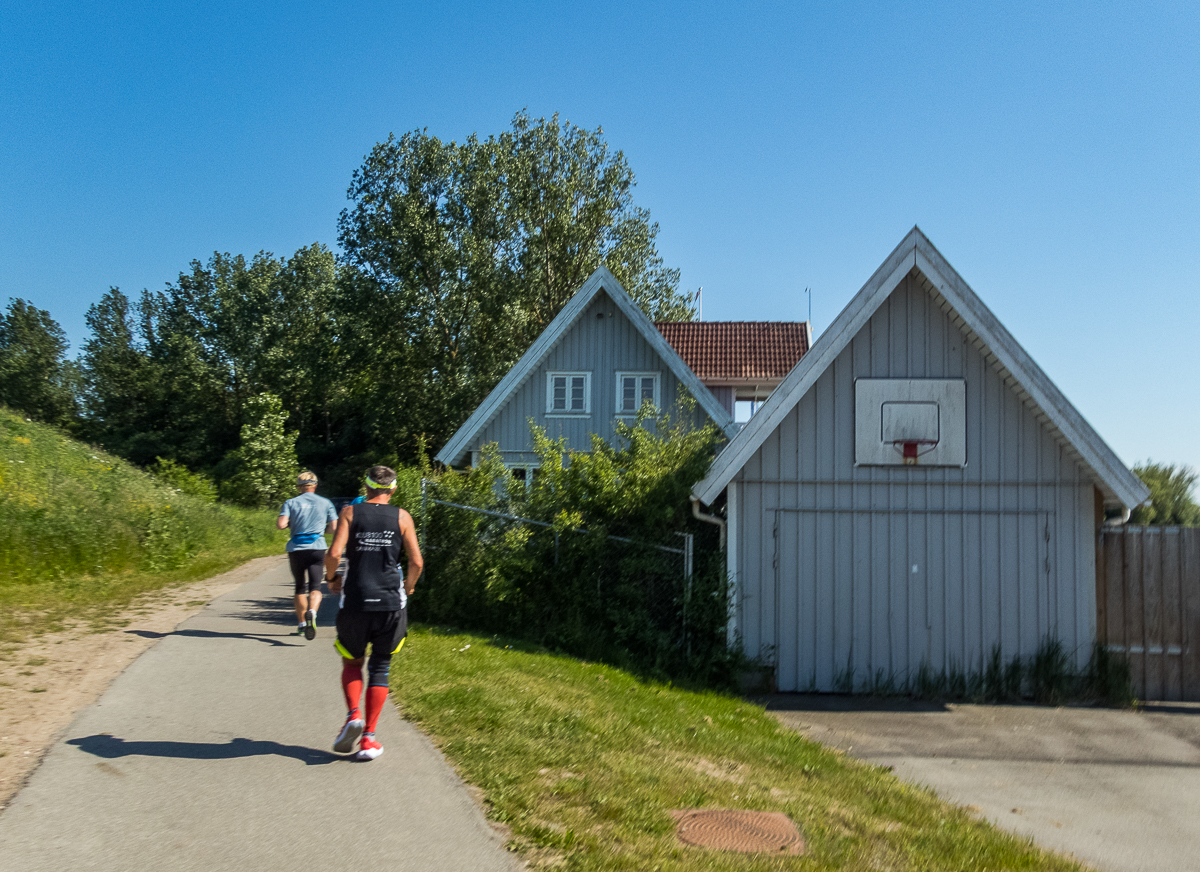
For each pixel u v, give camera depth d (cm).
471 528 1110
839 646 1089
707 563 1107
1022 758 827
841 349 1092
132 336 8369
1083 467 1097
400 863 400
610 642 1060
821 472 1105
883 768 755
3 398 7244
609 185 4116
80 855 388
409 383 3784
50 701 618
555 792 505
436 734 597
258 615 1049
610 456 1159
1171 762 818
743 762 669
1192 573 1078
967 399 1109
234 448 6425
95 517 1346
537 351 2097
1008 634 1084
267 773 503
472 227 3888
